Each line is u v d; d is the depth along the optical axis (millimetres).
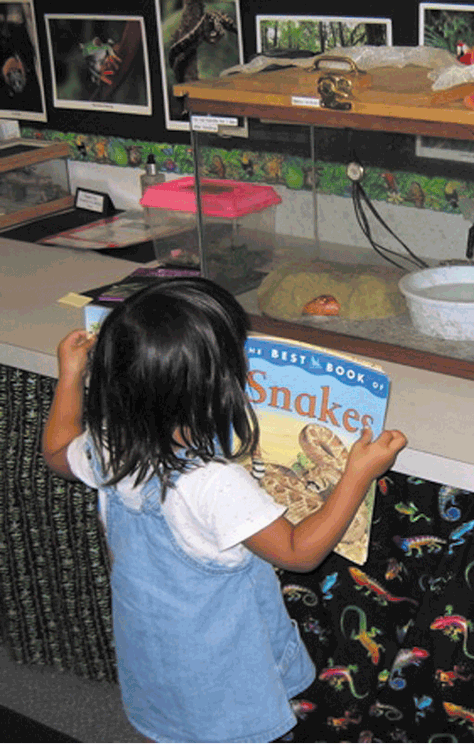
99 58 2455
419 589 1427
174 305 1123
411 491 1385
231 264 1755
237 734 1325
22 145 2537
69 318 1821
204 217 1744
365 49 1636
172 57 2297
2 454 1824
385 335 1587
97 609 1860
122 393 1143
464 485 1275
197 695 1299
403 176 1535
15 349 1703
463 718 1428
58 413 1393
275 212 1706
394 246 1616
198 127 1675
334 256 1697
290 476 1334
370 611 1466
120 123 2492
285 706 1342
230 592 1266
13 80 2676
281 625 1385
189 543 1206
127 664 1351
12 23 2592
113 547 1301
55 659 1996
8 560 1903
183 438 1169
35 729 1827
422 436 1344
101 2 2381
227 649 1281
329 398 1276
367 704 1519
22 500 1824
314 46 2072
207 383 1129
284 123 1594
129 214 2520
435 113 1374
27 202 2514
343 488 1202
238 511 1150
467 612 1366
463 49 1866
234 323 1175
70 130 2609
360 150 1550
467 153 1431
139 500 1228
